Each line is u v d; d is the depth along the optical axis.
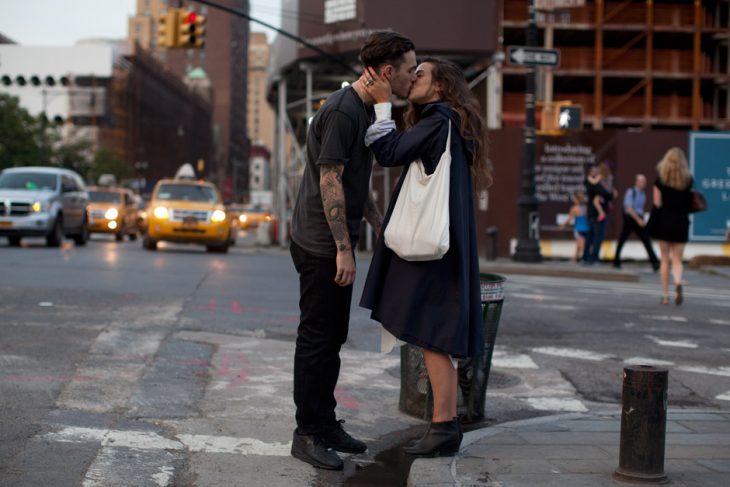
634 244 21.30
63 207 21.12
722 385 6.45
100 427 4.71
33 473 3.90
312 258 4.27
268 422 5.01
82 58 108.06
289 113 40.44
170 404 5.29
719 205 21.34
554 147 21.47
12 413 4.87
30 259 15.32
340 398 5.73
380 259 4.19
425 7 29.47
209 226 21.70
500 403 5.73
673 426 4.88
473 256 4.17
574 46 47.25
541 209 21.47
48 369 6.02
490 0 29.72
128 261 15.87
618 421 4.98
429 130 4.00
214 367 6.39
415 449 4.16
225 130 194.38
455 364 4.19
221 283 12.30
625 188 21.41
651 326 9.26
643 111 47.66
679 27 45.97
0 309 8.66
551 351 7.62
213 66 195.88
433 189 3.99
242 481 4.00
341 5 30.11
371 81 4.14
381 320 4.14
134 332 7.64
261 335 7.88
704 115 48.31
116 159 93.25
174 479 3.98
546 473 3.86
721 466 3.99
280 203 33.25
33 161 68.81
